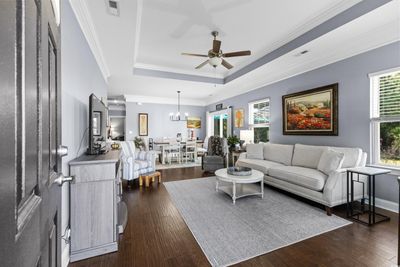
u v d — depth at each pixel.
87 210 1.77
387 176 2.72
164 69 5.01
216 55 3.13
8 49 0.39
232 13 2.77
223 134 7.40
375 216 2.52
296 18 2.88
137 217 2.54
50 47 0.81
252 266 1.65
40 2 0.63
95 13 2.22
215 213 2.65
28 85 0.52
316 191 2.76
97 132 2.39
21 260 0.47
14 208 0.42
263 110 5.23
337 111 3.32
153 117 7.96
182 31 3.25
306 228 2.24
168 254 1.80
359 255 1.77
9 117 0.40
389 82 2.74
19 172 0.48
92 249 1.77
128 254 1.81
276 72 4.54
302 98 3.97
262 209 2.77
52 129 0.84
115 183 1.88
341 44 3.13
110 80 5.23
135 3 2.06
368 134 2.92
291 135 4.27
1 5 0.37
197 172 5.25
